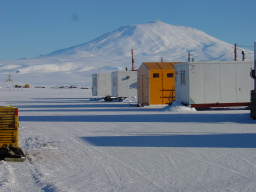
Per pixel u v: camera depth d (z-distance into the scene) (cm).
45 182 747
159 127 1609
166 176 782
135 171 831
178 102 2661
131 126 1666
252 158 938
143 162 919
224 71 2597
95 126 1697
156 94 3156
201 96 2581
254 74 1984
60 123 1869
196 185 710
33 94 6712
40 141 1280
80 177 787
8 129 960
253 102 1903
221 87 2595
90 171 839
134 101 3950
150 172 820
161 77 3158
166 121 1856
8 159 945
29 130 1605
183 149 1078
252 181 727
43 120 2045
